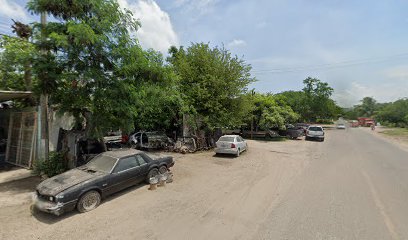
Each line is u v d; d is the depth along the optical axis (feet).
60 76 23.36
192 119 52.01
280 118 78.69
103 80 25.57
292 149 57.47
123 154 24.50
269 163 39.65
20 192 23.36
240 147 47.14
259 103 81.51
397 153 51.80
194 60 54.19
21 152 35.06
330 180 28.89
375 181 28.43
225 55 54.34
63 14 24.81
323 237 15.16
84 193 18.89
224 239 14.83
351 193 23.85
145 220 17.46
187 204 20.70
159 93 34.55
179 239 14.80
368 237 15.19
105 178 20.75
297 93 164.04
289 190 24.88
